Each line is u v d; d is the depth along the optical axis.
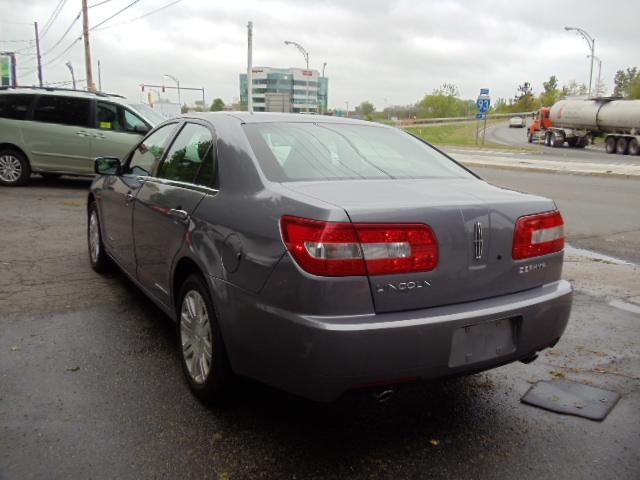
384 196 3.00
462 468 2.93
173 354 4.15
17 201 10.45
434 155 4.09
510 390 3.79
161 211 4.01
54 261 6.50
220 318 3.15
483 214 3.00
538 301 3.13
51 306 5.04
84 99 12.04
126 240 4.85
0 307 4.97
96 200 5.82
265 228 2.92
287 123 3.85
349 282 2.70
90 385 3.66
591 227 9.94
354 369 2.67
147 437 3.11
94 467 2.84
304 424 3.30
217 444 3.07
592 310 5.42
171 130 4.51
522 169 23.02
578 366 4.19
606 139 38.94
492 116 113.50
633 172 20.45
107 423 3.23
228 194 3.32
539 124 49.41
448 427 3.32
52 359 4.02
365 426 3.30
